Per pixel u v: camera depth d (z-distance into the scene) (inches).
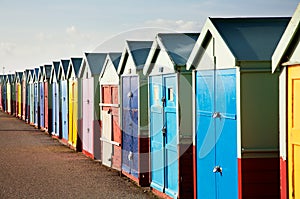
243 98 287.0
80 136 717.3
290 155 244.7
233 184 295.3
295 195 241.1
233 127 294.5
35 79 1154.0
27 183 488.4
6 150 739.4
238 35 306.0
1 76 1935.3
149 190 442.9
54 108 920.3
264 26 322.3
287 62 243.9
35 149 749.9
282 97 251.0
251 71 287.1
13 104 1621.6
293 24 234.1
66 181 494.9
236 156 291.4
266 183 288.2
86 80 667.4
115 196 422.9
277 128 289.4
